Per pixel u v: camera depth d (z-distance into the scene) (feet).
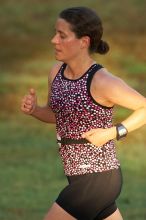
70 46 25.35
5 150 62.34
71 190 25.49
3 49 94.53
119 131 24.59
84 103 25.08
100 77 24.97
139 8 102.53
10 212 43.86
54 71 26.78
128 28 98.43
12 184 51.31
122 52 91.61
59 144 25.91
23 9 104.58
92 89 25.04
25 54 92.84
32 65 88.79
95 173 25.32
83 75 25.25
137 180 52.29
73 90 25.25
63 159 25.89
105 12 101.76
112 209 26.32
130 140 65.36
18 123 72.59
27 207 45.06
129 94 24.61
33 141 65.82
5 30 99.66
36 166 56.80
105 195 25.46
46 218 25.77
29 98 26.89
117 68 87.56
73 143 25.39
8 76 85.05
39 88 81.25
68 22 25.30
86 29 25.32
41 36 98.07
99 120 25.16
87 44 25.49
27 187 50.37
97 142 24.61
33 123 72.33
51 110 27.45
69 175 25.67
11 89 81.25
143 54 91.25
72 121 25.32
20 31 99.50
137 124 24.77
